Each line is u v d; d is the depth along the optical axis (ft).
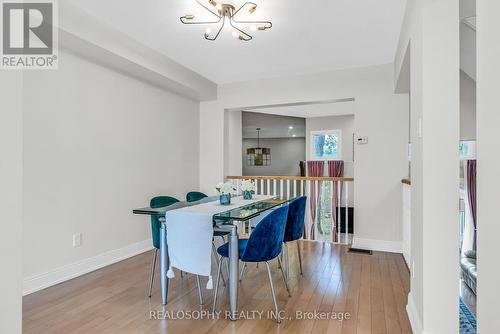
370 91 13.42
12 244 2.52
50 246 9.12
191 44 11.18
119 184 11.61
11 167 2.52
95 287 9.05
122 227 11.76
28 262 8.57
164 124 14.10
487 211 2.79
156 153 13.58
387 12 8.78
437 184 5.77
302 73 14.52
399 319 7.17
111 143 11.26
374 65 13.35
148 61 11.44
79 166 10.02
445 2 5.77
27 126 8.52
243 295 8.53
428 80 5.83
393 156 13.05
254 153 30.83
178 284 9.32
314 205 15.40
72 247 9.80
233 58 12.57
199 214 7.22
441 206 5.75
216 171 16.55
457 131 5.71
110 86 11.21
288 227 9.46
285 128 28.60
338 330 6.70
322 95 14.28
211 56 12.36
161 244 7.98
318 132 26.73
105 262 10.98
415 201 6.77
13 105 2.54
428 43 5.84
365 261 11.58
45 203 8.98
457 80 5.72
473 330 6.77
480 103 2.97
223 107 16.34
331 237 15.92
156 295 8.50
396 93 13.01
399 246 12.84
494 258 2.64
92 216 10.50
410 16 7.60
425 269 5.82
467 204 11.62
